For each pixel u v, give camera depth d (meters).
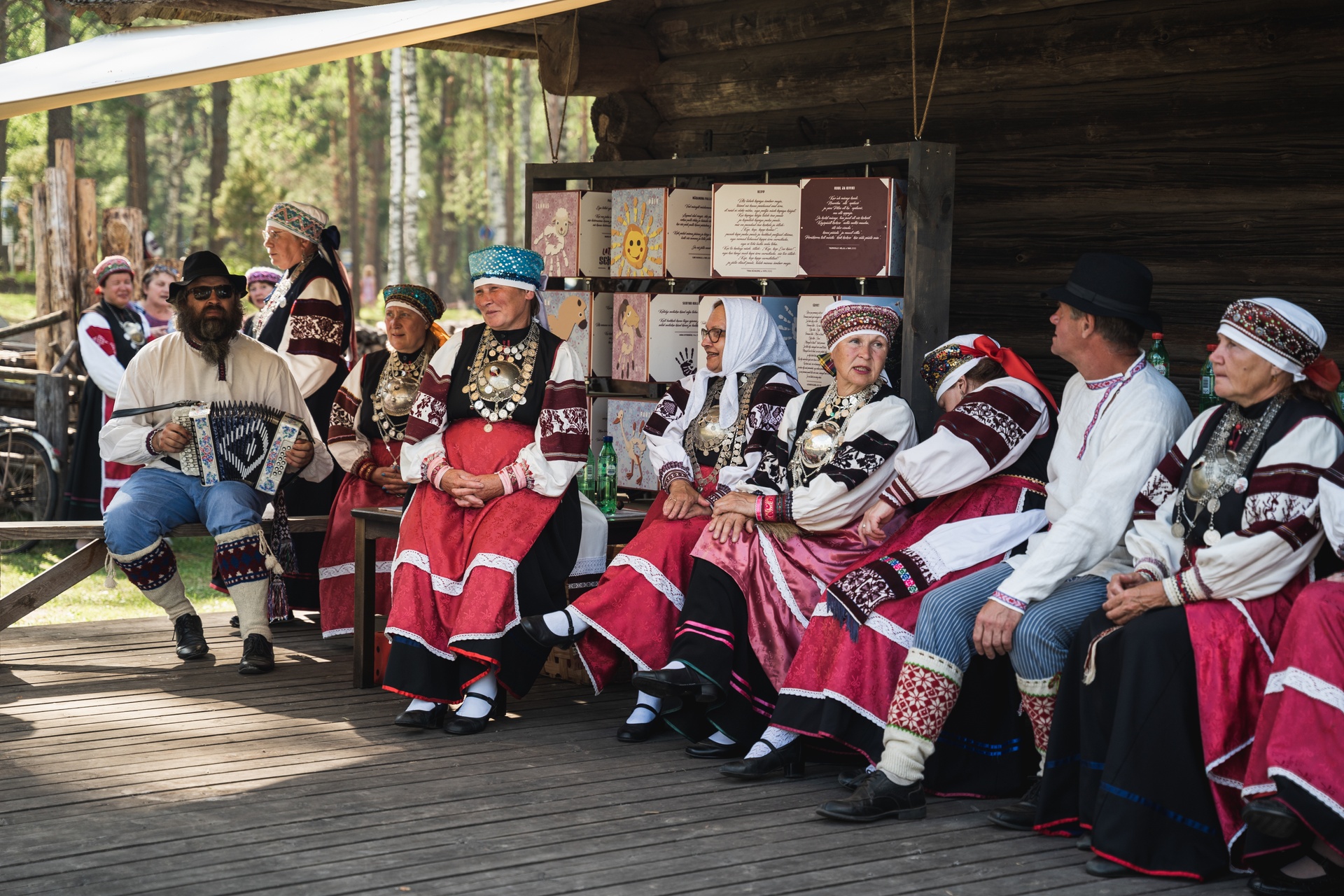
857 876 3.21
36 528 5.25
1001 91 5.47
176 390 5.38
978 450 3.79
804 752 4.06
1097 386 3.73
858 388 4.21
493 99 34.59
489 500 4.54
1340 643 3.03
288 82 38.22
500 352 4.61
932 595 3.69
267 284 7.62
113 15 6.15
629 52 6.71
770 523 4.21
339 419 5.50
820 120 6.11
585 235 5.95
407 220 29.45
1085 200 5.21
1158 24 4.95
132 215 9.66
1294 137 4.64
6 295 23.72
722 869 3.24
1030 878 3.22
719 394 4.62
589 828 3.51
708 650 4.10
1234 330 3.29
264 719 4.55
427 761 4.10
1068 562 3.56
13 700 4.75
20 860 3.24
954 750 3.87
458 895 3.06
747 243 5.25
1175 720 3.23
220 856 3.28
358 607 4.95
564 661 5.22
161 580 5.35
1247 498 3.28
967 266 5.58
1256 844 3.13
